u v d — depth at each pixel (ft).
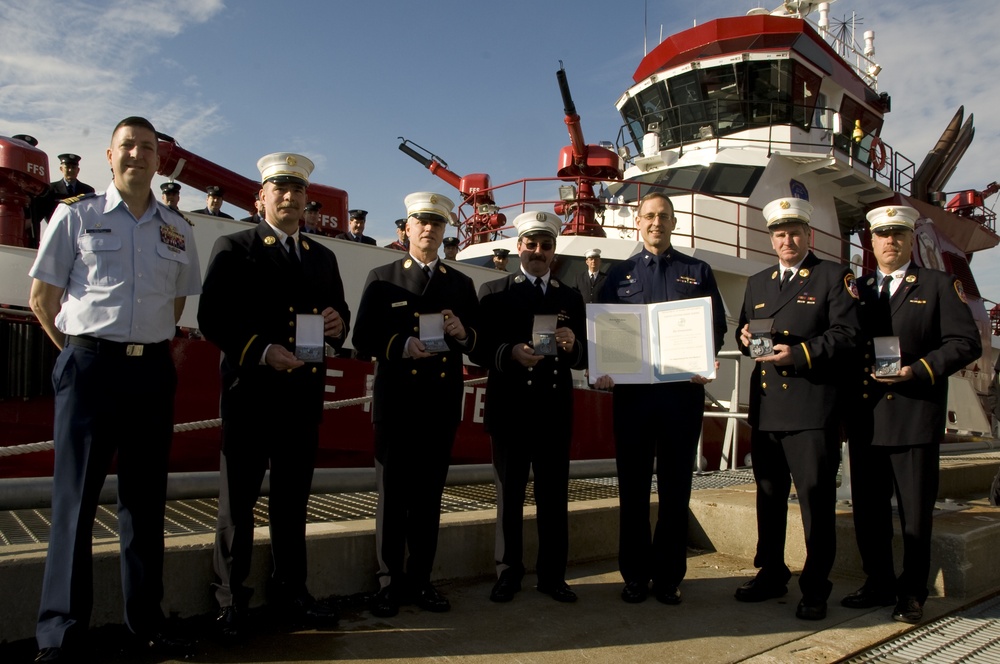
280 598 10.41
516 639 10.14
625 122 41.60
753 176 33.17
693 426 12.44
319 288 10.95
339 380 20.71
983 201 49.57
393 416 11.49
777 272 12.99
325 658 9.19
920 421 11.64
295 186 10.77
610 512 15.20
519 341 12.55
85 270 8.89
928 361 11.48
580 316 13.21
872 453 12.35
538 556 12.43
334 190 27.55
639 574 12.26
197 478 14.56
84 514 8.57
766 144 35.24
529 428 12.27
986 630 11.20
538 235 12.85
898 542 13.53
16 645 8.84
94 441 8.64
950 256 41.29
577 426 25.16
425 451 11.59
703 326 12.21
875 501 12.33
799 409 11.90
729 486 18.12
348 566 11.62
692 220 28.81
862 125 40.47
